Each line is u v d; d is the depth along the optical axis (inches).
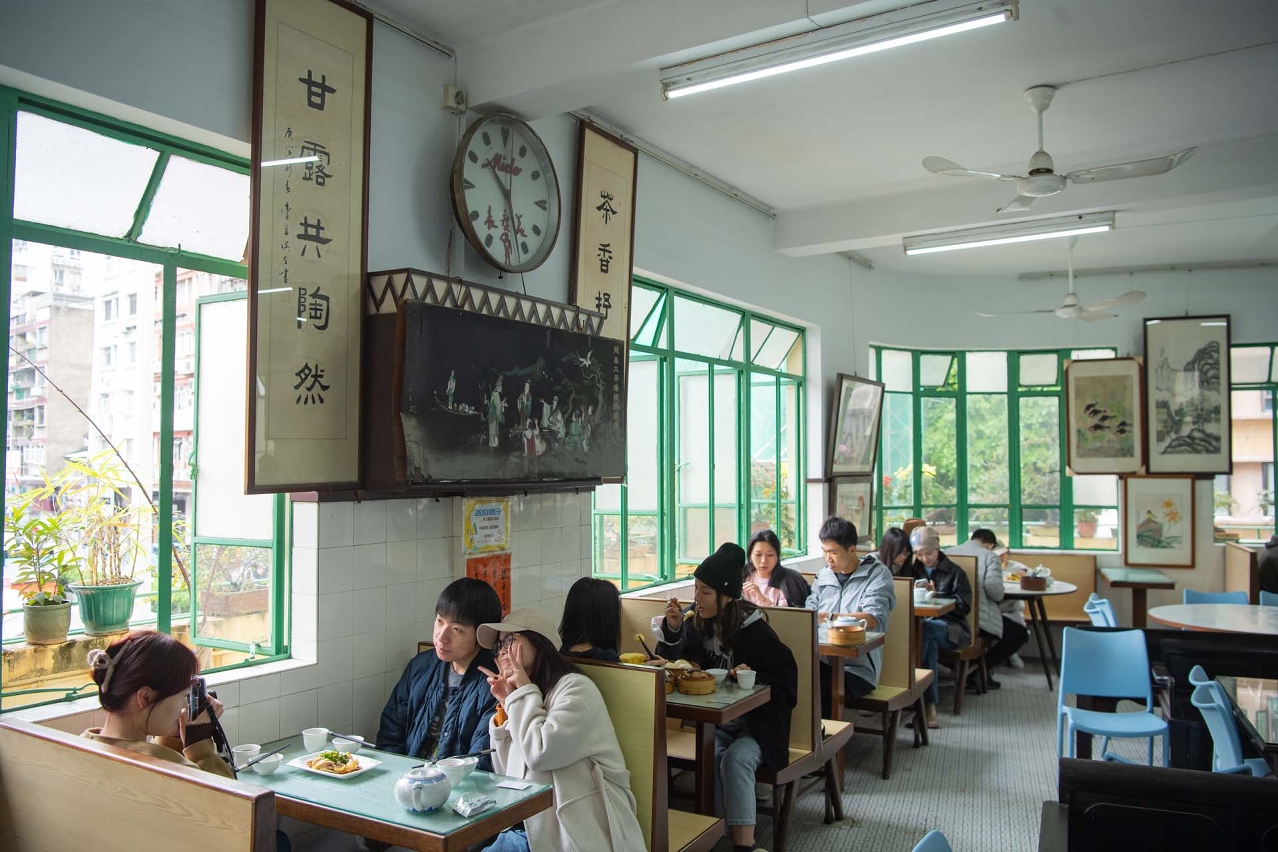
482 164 176.1
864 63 189.6
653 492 255.0
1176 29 176.1
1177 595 373.1
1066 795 92.8
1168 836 89.9
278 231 139.3
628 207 220.1
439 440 147.6
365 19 155.2
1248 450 374.6
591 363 184.5
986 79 197.8
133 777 82.7
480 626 123.7
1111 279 385.7
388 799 100.9
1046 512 395.9
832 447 333.7
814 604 221.5
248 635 150.6
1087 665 189.3
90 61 119.4
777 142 236.2
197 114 131.5
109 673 94.5
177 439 147.8
